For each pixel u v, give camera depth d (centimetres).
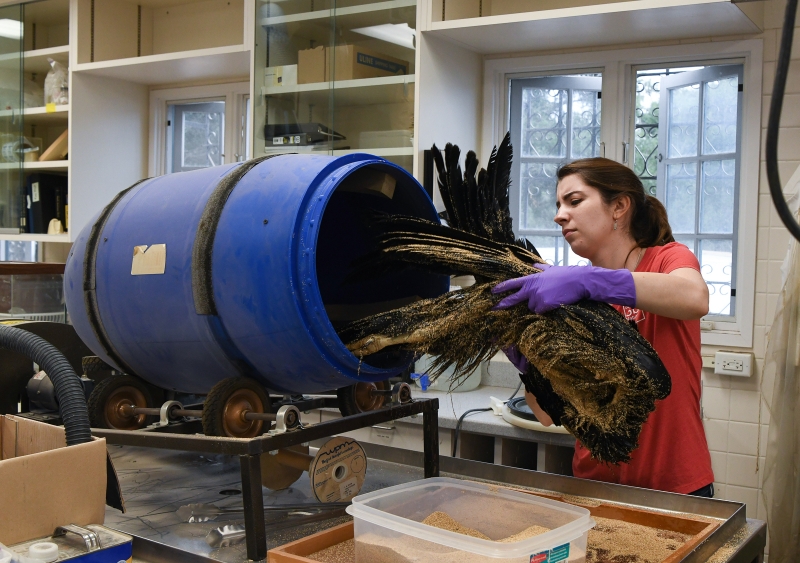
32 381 171
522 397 252
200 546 122
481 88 302
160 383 153
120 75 357
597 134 293
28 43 399
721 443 264
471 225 138
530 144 304
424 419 154
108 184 367
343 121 281
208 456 178
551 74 296
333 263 157
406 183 140
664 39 269
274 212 124
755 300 259
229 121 364
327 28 283
